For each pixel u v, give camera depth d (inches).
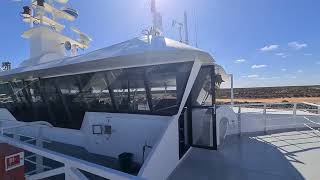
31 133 342.6
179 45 209.0
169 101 213.8
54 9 462.6
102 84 249.0
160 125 218.8
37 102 330.6
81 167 114.7
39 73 286.4
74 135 287.6
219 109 278.7
